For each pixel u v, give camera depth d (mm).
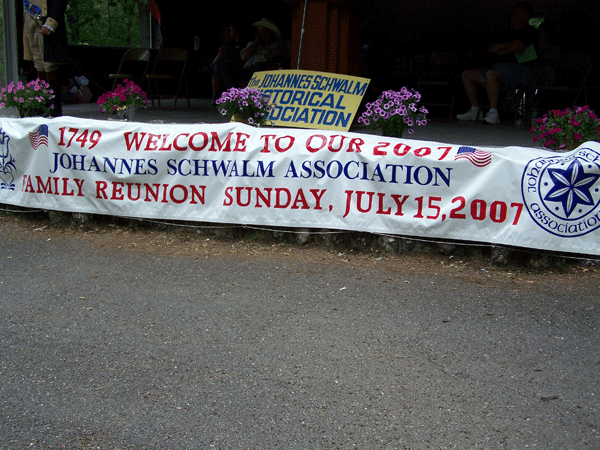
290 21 14133
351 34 9203
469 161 4676
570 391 2973
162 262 4688
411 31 12289
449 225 4754
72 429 2643
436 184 4750
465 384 3021
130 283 4258
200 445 2545
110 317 3721
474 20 11789
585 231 4520
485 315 3799
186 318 3713
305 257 4836
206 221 5258
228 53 10656
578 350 3369
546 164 4547
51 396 2887
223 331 3549
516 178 4586
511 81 9461
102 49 13062
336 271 4531
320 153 4949
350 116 6398
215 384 3002
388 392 2945
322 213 4992
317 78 6652
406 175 4789
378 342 3434
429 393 2941
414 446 2553
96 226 5574
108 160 5410
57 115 8492
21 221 5781
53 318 3697
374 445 2555
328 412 2783
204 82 14055
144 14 13516
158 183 5328
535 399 2900
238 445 2547
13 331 3527
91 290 4129
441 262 4746
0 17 10336
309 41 8688
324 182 4949
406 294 4109
